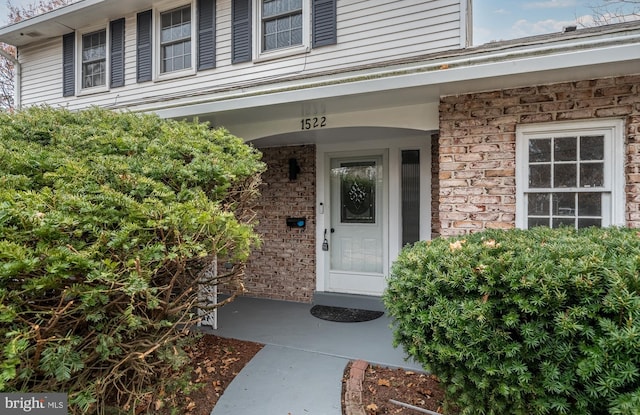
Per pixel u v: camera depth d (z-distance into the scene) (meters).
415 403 2.70
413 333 2.28
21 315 1.72
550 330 1.90
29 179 2.19
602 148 3.26
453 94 3.66
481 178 3.61
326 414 2.61
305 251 5.88
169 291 2.30
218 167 2.78
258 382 3.09
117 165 2.37
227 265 4.63
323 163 5.84
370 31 5.13
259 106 4.02
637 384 1.68
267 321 4.78
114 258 1.89
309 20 5.52
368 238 5.71
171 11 6.73
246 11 5.97
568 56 2.81
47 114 3.34
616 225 3.01
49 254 1.65
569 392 1.83
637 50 2.62
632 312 1.69
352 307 5.48
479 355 2.02
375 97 3.69
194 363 3.45
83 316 1.88
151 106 4.82
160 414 2.59
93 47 7.57
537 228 3.03
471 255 2.21
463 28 4.65
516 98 3.46
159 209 2.08
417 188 5.31
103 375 2.11
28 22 7.49
